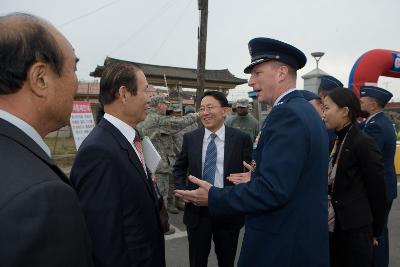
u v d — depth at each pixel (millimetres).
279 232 1511
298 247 1500
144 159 1797
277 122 1498
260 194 1430
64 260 593
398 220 4668
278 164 1414
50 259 568
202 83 8734
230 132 2562
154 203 1519
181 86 24234
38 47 733
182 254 3555
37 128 797
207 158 2521
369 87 3104
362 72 7715
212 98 2502
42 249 558
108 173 1303
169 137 4855
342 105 2230
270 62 1638
